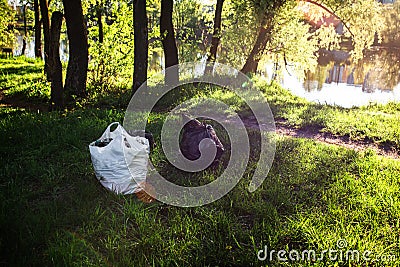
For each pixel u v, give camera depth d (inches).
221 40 707.4
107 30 539.8
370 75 923.4
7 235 143.9
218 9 617.3
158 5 690.8
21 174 204.5
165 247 146.3
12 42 1332.4
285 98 519.8
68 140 254.1
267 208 174.1
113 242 146.0
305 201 187.6
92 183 191.3
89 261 136.4
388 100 547.5
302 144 279.7
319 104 473.7
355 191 196.1
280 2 625.9
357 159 251.4
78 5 432.5
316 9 753.6
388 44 1285.7
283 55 748.6
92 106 413.4
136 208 169.2
